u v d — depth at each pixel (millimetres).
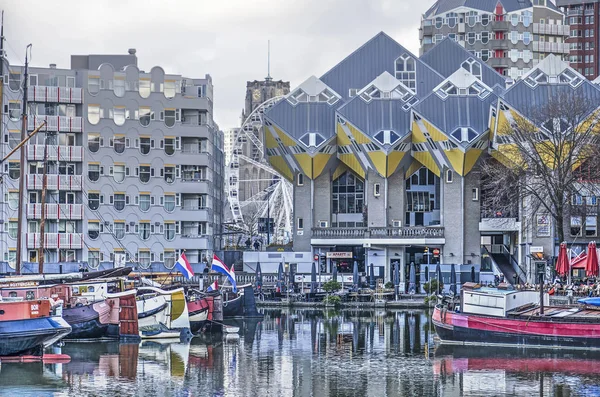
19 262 120688
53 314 91562
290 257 181000
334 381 81438
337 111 176125
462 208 175500
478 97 173250
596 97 160125
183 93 174000
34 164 163250
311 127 179750
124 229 169125
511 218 174125
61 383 79438
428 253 174750
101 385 78875
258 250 195250
